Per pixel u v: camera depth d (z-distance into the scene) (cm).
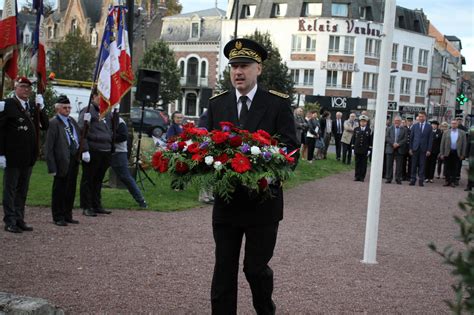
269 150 410
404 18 6531
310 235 940
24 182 859
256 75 449
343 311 555
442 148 1923
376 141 758
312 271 703
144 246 797
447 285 668
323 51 5953
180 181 421
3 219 866
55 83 2242
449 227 1109
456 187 1922
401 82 6481
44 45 1000
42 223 926
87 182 1016
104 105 1008
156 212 1091
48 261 693
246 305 564
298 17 6022
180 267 691
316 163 2286
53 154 896
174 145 426
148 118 3275
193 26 6512
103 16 7306
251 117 444
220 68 6344
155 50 5653
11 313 447
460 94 3719
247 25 6278
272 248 436
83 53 5603
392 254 830
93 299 556
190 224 981
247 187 406
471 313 223
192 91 6456
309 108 3061
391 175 1980
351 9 5988
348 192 1595
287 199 1389
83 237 838
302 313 544
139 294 579
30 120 850
